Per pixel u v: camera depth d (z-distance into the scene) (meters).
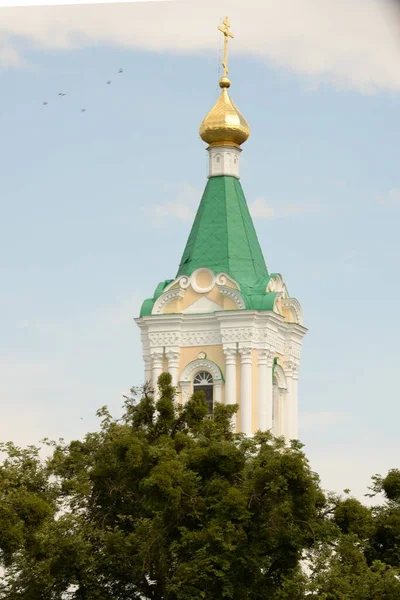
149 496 94.12
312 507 93.50
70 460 100.94
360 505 96.50
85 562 93.62
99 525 97.81
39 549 92.94
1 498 92.56
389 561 96.56
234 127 139.75
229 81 141.88
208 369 136.88
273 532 93.06
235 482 95.31
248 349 135.88
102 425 103.44
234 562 92.44
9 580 95.06
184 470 95.06
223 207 139.50
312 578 92.88
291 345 140.62
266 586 94.94
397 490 98.25
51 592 95.06
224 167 140.62
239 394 135.75
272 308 136.50
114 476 98.62
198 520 93.94
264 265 140.25
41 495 97.81
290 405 140.38
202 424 101.12
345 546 94.19
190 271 138.50
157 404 102.06
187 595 91.31
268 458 94.88
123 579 96.81
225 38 142.62
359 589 92.00
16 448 99.75
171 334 137.75
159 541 93.69
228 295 136.75
